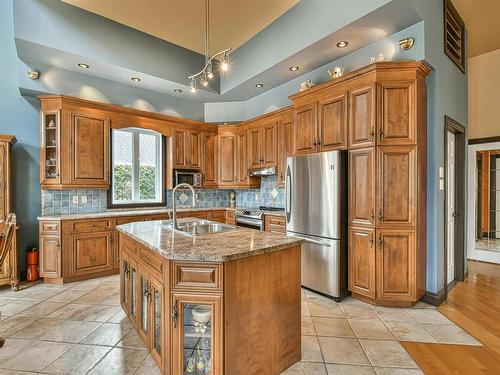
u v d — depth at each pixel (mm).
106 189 4328
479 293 3242
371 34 2953
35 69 3547
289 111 4156
